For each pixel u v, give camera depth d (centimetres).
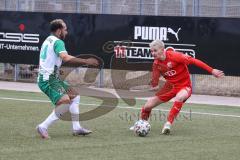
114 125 3403
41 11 5594
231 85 5241
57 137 2980
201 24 4972
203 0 5103
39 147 2716
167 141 2945
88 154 2595
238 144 2911
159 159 2538
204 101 4691
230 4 5056
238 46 4869
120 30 5241
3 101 4331
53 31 2945
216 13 5084
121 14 5250
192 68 5012
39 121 3462
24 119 3531
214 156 2622
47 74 2911
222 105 4491
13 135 3006
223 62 4919
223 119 3762
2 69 5825
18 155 2542
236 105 4512
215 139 3034
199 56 4988
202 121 3656
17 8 5656
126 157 2553
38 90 5047
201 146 2839
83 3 5481
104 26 5281
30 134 3044
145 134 3056
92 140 2922
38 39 5472
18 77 5719
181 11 5181
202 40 4972
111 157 2547
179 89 3167
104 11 5409
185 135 3134
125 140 2942
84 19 5328
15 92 4884
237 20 4856
